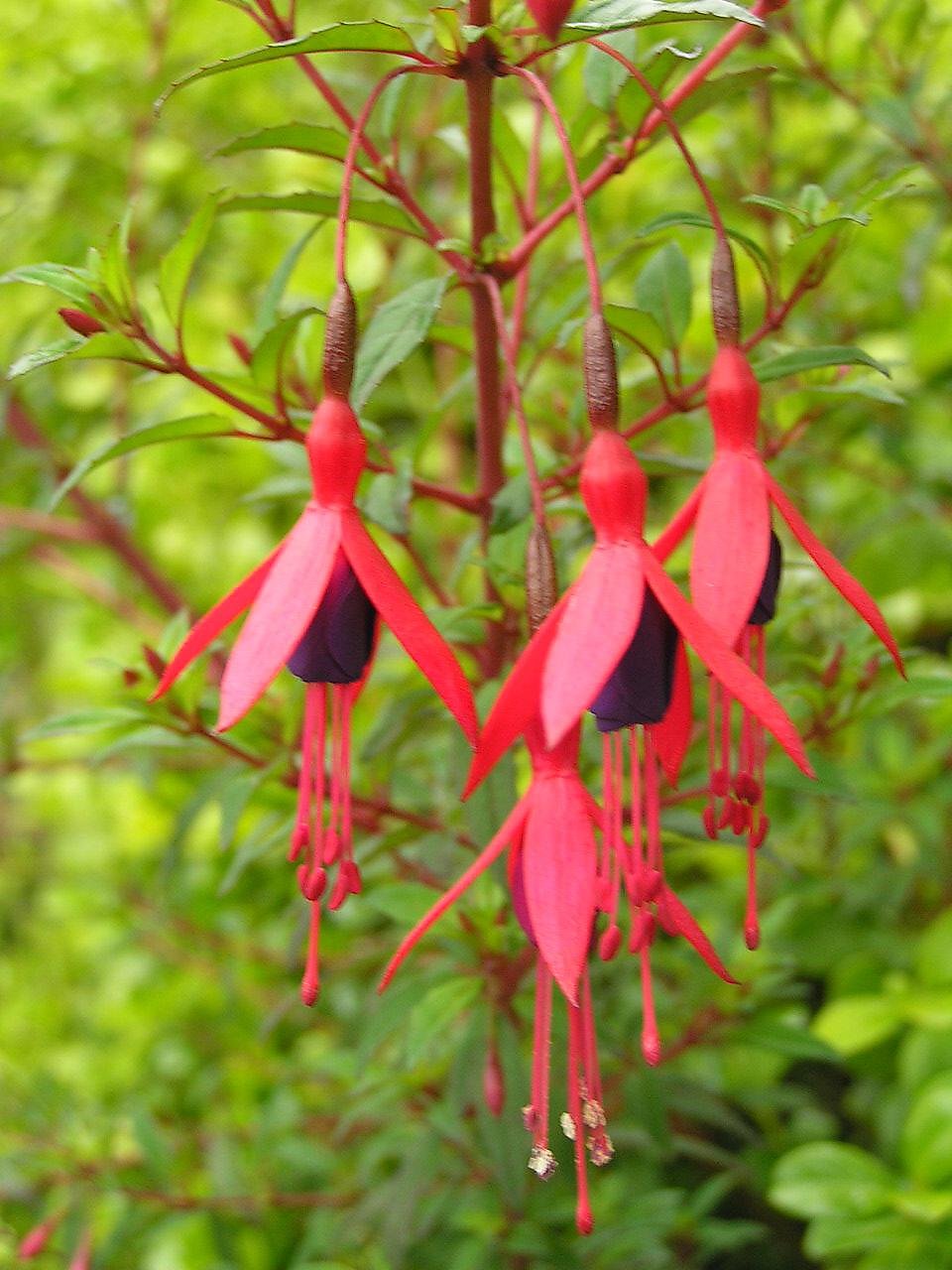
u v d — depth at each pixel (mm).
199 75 199
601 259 323
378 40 210
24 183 448
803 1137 398
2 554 415
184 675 272
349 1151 372
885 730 387
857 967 408
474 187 237
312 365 287
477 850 253
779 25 332
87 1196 338
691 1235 354
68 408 454
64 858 526
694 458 286
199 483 547
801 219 233
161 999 457
